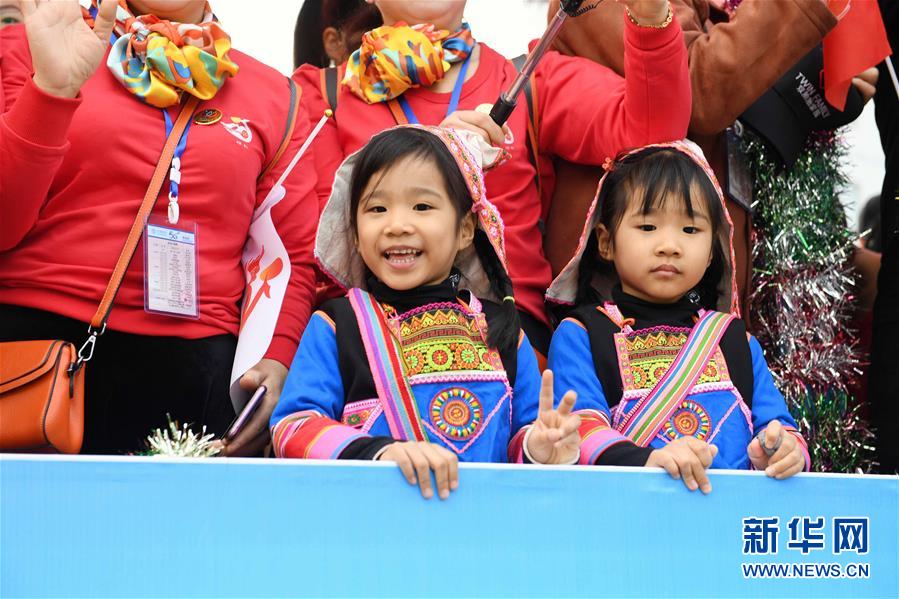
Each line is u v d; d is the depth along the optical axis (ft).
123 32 9.13
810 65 10.78
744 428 8.63
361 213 8.36
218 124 9.07
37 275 8.39
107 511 6.06
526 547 6.59
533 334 9.69
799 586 7.11
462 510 6.52
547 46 8.94
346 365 7.98
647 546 6.82
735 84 9.97
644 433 8.46
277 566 6.22
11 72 8.75
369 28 12.15
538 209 10.12
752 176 10.85
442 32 10.14
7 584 5.92
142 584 6.05
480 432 7.89
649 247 9.02
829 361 10.93
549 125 10.20
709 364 8.75
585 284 9.66
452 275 8.59
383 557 6.37
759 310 10.92
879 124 12.18
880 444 11.11
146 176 8.68
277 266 9.02
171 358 8.64
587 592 6.65
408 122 9.86
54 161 7.91
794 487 7.22
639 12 8.96
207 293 8.91
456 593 6.45
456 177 8.40
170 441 7.80
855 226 14.07
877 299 11.52
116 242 8.53
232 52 9.73
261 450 9.07
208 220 8.95
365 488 6.41
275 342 9.09
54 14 7.68
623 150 9.61
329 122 10.13
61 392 7.80
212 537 6.16
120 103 8.79
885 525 7.39
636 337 8.88
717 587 6.94
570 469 6.73
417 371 8.00
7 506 5.97
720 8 11.20
